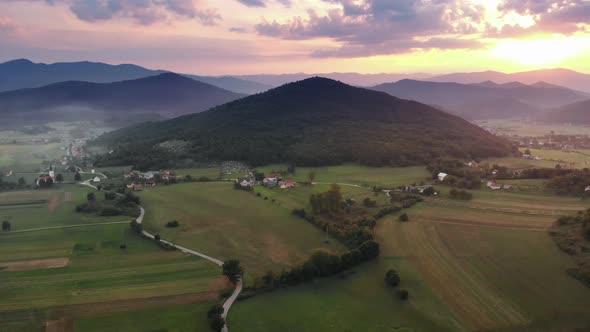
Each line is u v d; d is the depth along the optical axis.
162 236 144.00
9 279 109.00
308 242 137.75
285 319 90.56
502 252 121.00
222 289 103.81
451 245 128.12
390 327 87.19
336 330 86.25
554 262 112.19
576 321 86.75
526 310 91.62
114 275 111.94
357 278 109.44
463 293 99.62
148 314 92.19
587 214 135.38
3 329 86.12
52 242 136.25
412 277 108.25
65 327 87.06
